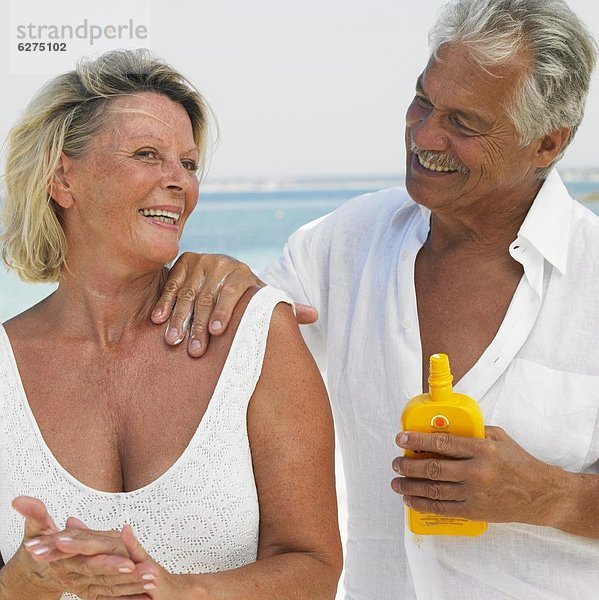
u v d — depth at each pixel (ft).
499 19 5.30
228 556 5.01
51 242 5.26
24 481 5.15
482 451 5.03
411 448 5.11
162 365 5.21
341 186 107.76
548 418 5.58
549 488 5.20
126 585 4.30
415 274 6.14
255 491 5.12
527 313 5.67
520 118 5.37
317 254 6.65
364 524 6.17
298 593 4.78
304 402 5.09
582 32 5.49
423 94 5.59
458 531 5.34
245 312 5.19
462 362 5.82
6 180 5.29
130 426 5.14
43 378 5.32
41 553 4.26
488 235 5.82
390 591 6.03
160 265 5.19
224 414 5.02
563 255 5.66
